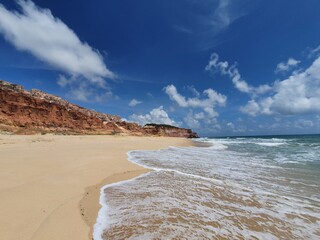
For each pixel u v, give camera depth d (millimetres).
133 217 4984
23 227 4121
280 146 29734
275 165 12641
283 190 7406
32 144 19828
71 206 5406
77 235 4023
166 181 8508
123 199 6273
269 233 4383
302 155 17953
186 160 14773
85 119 55625
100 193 6789
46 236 3871
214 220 4910
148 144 31656
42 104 45938
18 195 5820
